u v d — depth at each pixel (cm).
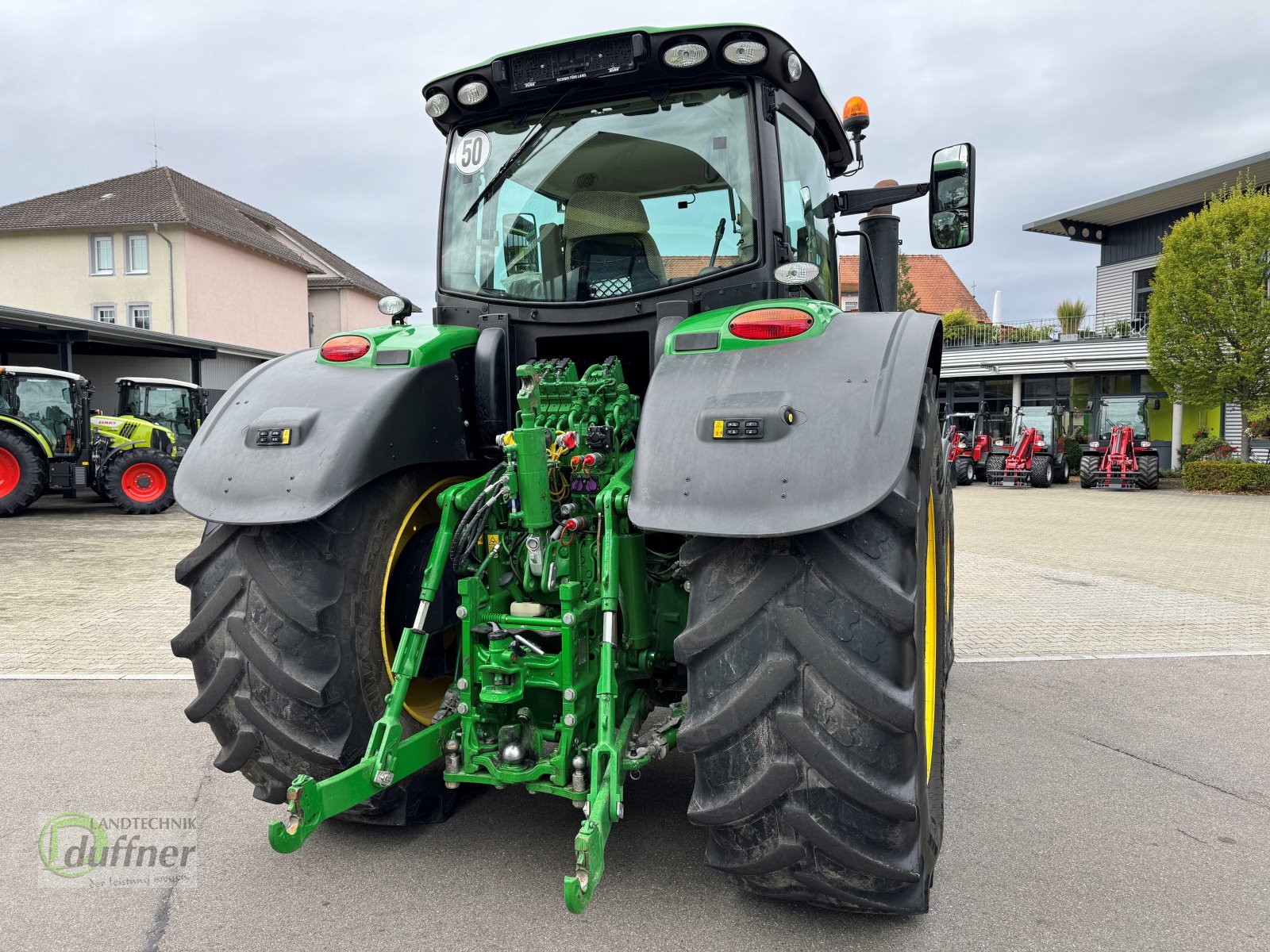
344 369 260
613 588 227
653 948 213
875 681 182
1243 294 1853
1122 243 2622
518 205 298
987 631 600
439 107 300
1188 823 292
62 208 3112
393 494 256
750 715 188
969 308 5222
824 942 216
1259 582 804
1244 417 1944
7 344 2095
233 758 240
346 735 234
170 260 2930
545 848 265
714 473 189
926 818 199
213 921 226
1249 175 2073
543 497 230
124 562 890
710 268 272
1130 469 1984
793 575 188
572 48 274
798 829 190
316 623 227
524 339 293
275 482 224
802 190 303
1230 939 220
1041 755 357
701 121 273
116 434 1484
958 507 1584
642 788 315
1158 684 469
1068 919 230
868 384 195
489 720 242
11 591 732
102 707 414
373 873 250
